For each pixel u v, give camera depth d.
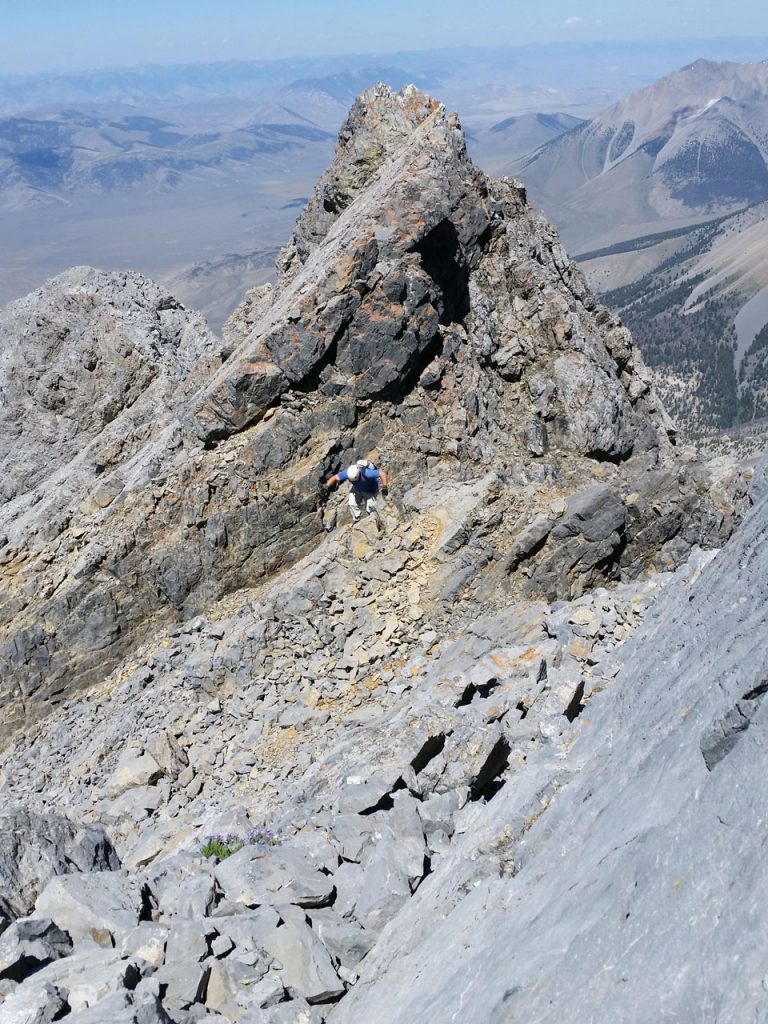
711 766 7.44
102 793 24.50
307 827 15.55
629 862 7.40
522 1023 6.86
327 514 31.50
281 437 31.06
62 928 11.89
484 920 9.72
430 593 26.92
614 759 10.64
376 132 38.84
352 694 25.19
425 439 31.41
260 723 25.09
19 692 31.95
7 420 49.78
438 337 32.19
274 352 30.77
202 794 23.69
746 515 12.04
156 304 54.34
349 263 30.45
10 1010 9.95
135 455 38.06
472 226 33.44
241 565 31.69
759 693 7.18
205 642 29.27
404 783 15.77
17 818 15.34
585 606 24.16
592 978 6.60
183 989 10.80
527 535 27.14
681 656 10.95
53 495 41.00
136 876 14.22
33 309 55.72
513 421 32.44
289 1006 10.83
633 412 32.97
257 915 12.15
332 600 27.30
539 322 33.53
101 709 30.08
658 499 28.39
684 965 5.89
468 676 20.73
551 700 18.73
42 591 32.47
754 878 5.93
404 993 9.81
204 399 31.59
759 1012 5.12
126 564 31.89
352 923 12.49
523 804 11.56
